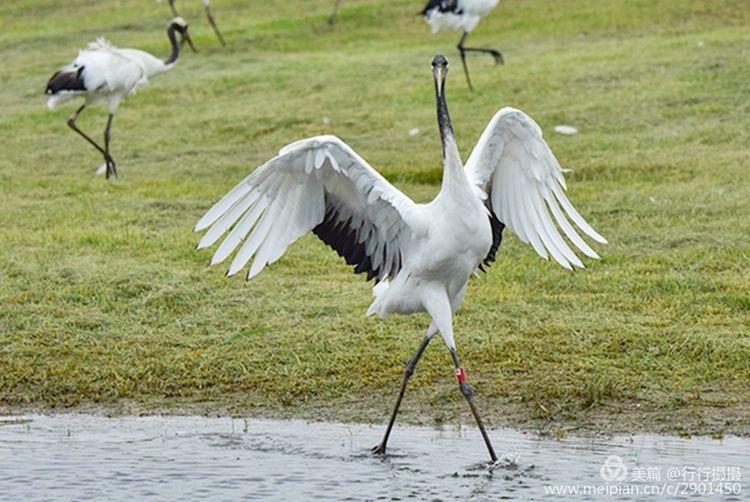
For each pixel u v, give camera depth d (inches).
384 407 414.6
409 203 372.2
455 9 986.1
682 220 616.1
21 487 350.6
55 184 770.8
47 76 1197.1
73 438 393.4
